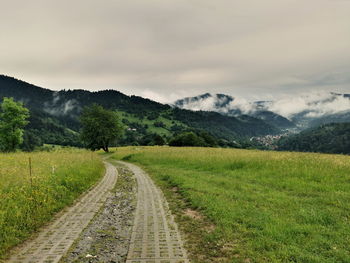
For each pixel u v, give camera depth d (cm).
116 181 1759
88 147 6950
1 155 2142
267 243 633
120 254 617
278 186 1312
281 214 846
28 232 751
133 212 980
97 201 1162
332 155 2178
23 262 573
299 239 647
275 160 1916
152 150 4275
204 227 788
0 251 617
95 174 1922
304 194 1128
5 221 739
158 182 1700
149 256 600
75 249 645
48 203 968
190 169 2198
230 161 2117
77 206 1072
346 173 1412
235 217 834
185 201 1139
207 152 3050
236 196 1105
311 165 1662
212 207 957
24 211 824
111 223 851
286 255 568
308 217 794
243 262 557
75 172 1577
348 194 1059
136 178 1897
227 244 651
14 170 1185
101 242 690
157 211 992
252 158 2103
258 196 1096
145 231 770
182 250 631
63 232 765
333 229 711
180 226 811
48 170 1370
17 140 4769
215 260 573
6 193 886
